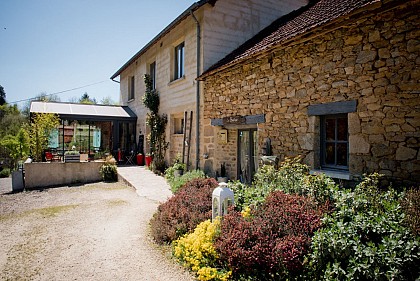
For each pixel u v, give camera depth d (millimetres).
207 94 8344
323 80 4930
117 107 15648
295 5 10438
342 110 4582
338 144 4918
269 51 5801
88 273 3264
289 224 3033
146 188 8047
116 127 14297
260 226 3057
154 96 11602
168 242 4137
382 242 2451
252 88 6664
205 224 3783
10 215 6152
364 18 4215
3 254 3904
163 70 11203
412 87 3723
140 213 5816
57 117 12078
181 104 9688
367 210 2961
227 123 7438
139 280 3068
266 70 6246
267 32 8203
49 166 10031
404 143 3814
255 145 7352
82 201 7273
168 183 8602
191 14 8289
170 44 10492
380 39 4066
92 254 3812
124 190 8547
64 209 6453
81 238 4465
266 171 5012
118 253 3822
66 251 3945
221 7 8586
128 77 16234
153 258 3643
